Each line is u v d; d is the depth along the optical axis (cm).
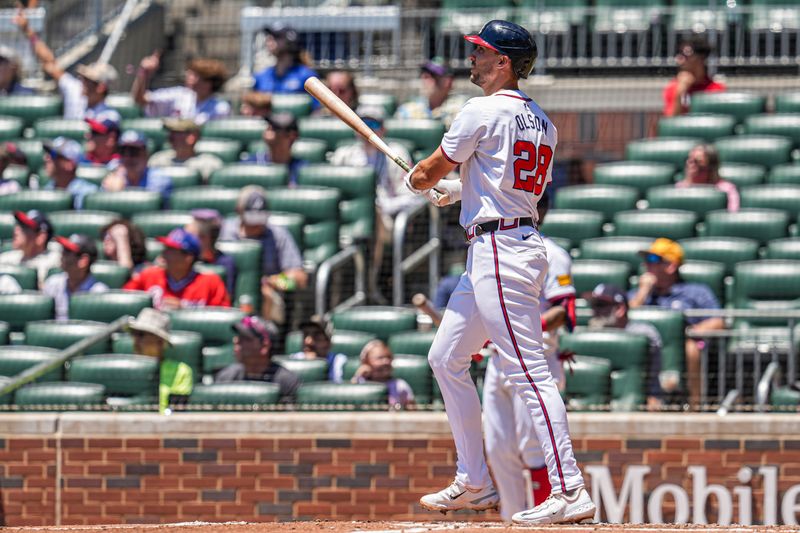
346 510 3033
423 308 2608
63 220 3819
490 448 2728
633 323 3152
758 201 3844
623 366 3088
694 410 3042
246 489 3055
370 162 3991
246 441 3061
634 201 3891
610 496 2988
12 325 3422
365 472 3034
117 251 3638
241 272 3519
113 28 5619
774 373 3122
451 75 4362
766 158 4106
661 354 3117
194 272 3472
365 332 3350
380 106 4509
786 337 3198
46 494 3083
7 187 4153
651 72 4753
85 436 3089
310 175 3859
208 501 3059
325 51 5044
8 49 5341
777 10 4728
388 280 3794
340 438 3047
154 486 3070
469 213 1911
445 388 1961
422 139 4112
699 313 3159
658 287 3372
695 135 4247
